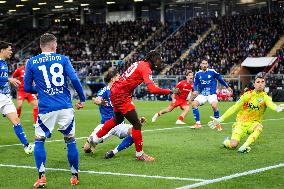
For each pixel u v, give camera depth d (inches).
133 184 267.7
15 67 1879.9
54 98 268.5
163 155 371.2
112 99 345.1
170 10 2047.2
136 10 2142.0
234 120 713.6
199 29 1839.3
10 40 2289.6
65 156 376.8
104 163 340.2
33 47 2183.8
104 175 295.7
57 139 488.7
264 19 1742.1
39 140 269.1
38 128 270.4
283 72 1392.7
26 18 2517.2
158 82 1497.3
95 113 926.4
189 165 324.2
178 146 421.7
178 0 2004.2
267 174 288.4
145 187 259.4
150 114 884.0
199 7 1982.0
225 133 530.3
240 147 378.9
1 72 395.2
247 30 1712.6
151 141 461.1
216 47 1680.6
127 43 1961.1
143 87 1517.0
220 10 1940.2
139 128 346.0
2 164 343.6
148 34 1971.0
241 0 1889.8
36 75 269.0
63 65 271.3
